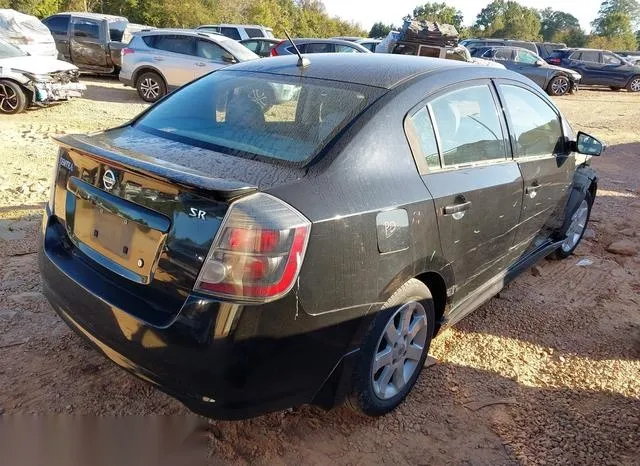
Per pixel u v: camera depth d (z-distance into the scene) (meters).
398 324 2.72
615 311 4.15
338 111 2.64
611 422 2.90
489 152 3.30
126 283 2.30
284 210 2.10
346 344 2.38
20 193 5.69
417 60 3.29
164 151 2.53
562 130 4.24
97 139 2.67
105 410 2.70
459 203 2.85
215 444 2.54
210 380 2.05
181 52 12.59
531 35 88.56
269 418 2.73
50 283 2.63
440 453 2.62
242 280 2.01
